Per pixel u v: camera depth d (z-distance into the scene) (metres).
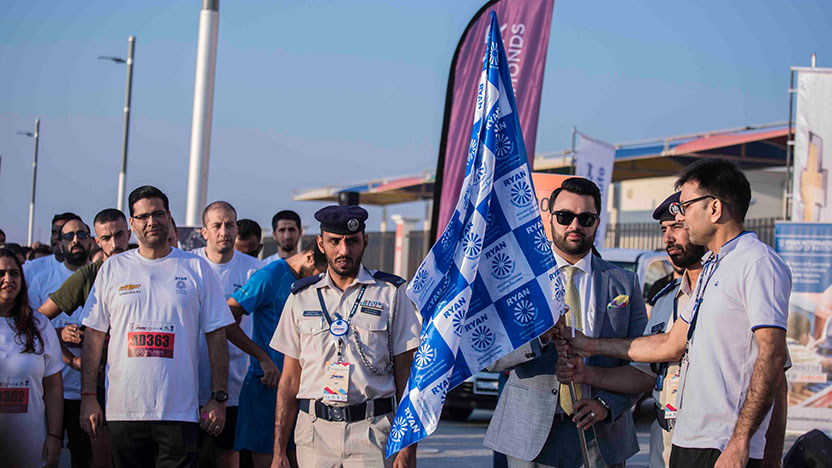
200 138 11.98
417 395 4.17
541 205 6.92
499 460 4.95
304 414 4.85
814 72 10.45
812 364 10.40
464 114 8.45
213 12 12.02
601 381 4.58
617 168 19.38
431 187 26.00
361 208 4.88
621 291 4.81
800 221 10.53
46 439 5.81
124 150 23.83
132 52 23.92
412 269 23.64
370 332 4.81
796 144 10.55
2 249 5.62
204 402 6.25
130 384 5.29
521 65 8.52
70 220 7.45
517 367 4.74
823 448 4.54
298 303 4.93
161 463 5.35
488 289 4.32
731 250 3.81
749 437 3.59
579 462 4.68
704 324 3.80
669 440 4.68
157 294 5.40
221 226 6.91
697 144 16.73
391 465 4.79
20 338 5.63
